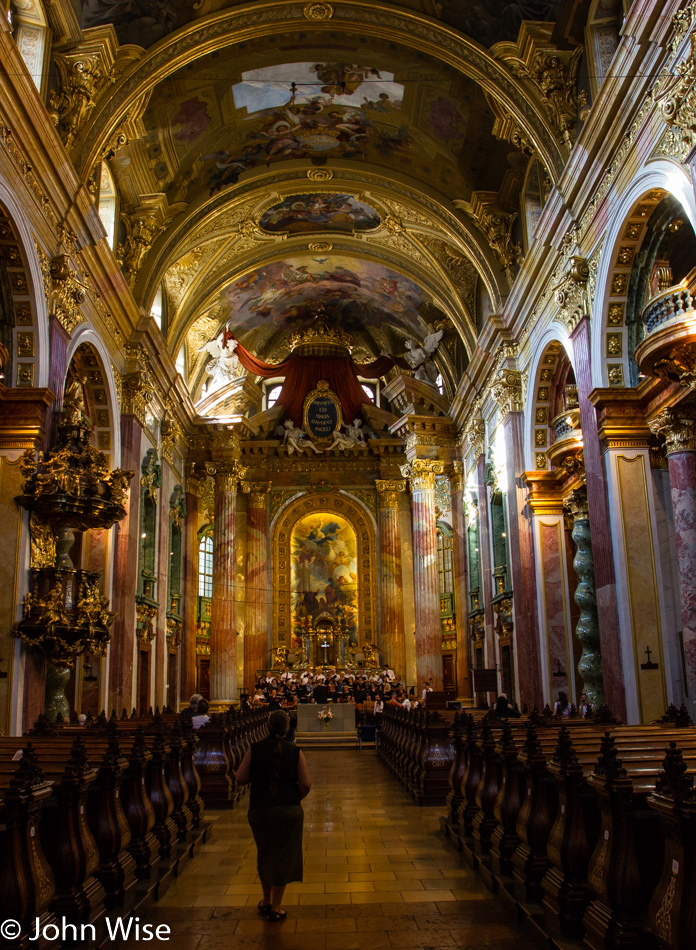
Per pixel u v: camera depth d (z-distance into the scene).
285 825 5.57
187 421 26.09
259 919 5.56
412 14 14.88
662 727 7.63
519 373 18.50
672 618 12.38
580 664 14.96
